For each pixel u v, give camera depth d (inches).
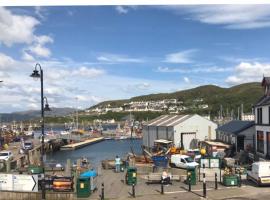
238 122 2620.6
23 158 2539.4
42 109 1251.8
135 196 1162.0
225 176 1302.9
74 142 4933.6
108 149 4343.0
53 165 1817.2
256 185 1306.6
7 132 5354.3
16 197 1188.5
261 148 1948.8
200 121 2881.4
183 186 1309.1
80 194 1155.9
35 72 1214.3
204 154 2208.4
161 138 3038.9
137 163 1908.2
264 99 1980.8
